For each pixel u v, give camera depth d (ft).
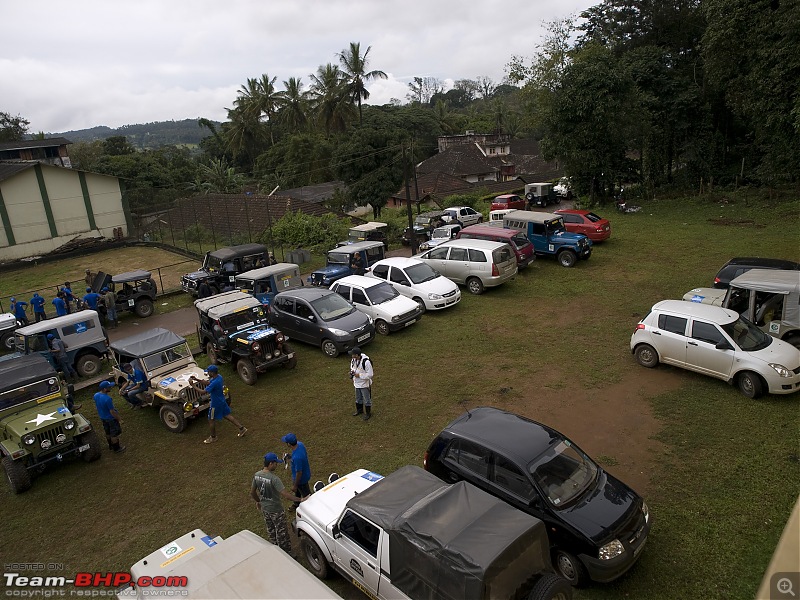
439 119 276.21
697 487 27.27
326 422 37.42
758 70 86.74
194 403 38.11
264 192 189.67
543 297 60.08
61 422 32.83
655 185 119.96
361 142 133.90
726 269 49.88
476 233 71.20
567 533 21.63
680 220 91.09
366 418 37.22
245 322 46.24
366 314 52.90
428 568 17.97
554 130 111.04
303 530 24.14
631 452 30.81
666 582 21.62
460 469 25.82
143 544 27.14
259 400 41.65
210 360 49.88
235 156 235.81
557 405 36.83
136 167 190.60
